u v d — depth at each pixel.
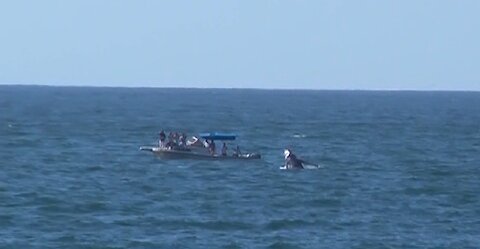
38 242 147.38
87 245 145.38
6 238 149.88
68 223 161.75
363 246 147.12
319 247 146.25
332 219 167.62
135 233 154.38
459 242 150.75
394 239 152.50
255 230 158.12
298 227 160.75
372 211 176.12
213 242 148.75
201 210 174.62
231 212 172.75
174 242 148.25
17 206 176.75
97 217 167.12
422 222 166.50
